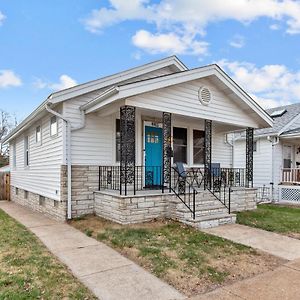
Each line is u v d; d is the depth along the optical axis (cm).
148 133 986
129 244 552
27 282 378
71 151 831
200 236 612
